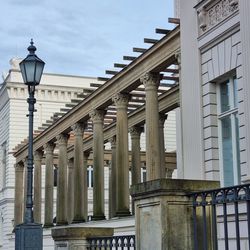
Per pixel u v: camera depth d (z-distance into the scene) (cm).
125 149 2291
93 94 2522
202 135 1530
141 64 2088
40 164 3484
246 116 1320
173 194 765
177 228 757
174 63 1945
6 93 5053
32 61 1397
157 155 1998
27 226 1298
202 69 1561
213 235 713
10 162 4897
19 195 3947
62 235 1195
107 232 1180
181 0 1688
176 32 1817
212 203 700
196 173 1535
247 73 1323
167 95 2508
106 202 4812
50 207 3219
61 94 5112
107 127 3123
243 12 1350
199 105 1549
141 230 815
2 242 4925
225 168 1473
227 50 1440
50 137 3175
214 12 1516
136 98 2917
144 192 804
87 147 3456
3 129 5200
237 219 646
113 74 2402
